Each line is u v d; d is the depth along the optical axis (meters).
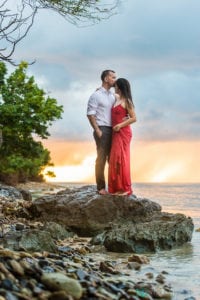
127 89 13.27
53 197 13.69
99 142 13.34
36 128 43.38
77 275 6.69
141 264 9.23
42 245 9.02
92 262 8.98
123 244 10.48
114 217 12.91
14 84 43.59
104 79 13.38
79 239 11.94
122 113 13.20
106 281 6.95
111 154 13.32
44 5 9.06
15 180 56.94
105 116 13.31
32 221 13.54
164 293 6.91
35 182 69.44
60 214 13.22
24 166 48.84
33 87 43.72
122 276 7.95
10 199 20.88
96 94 13.29
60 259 8.30
